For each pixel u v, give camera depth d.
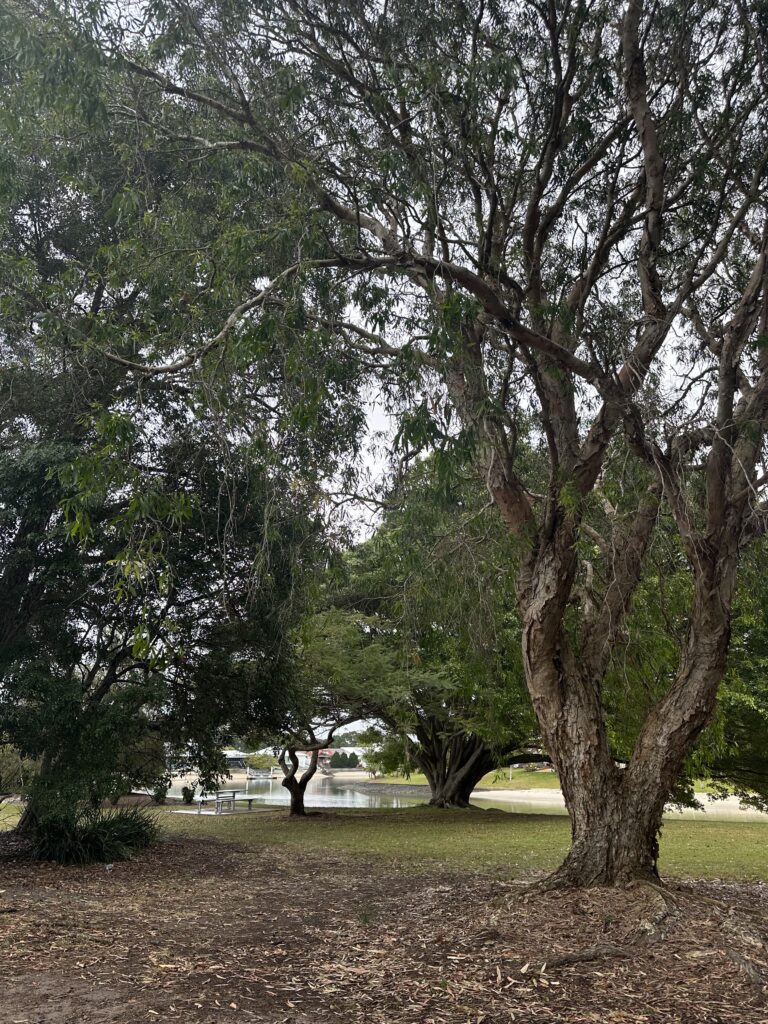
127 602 13.53
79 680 13.59
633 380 8.95
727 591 8.88
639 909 7.37
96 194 9.60
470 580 10.14
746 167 9.74
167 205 9.55
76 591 13.05
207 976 6.05
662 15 8.88
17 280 9.35
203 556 13.76
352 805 32.12
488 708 20.86
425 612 10.66
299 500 9.77
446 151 8.88
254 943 7.21
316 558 10.46
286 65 8.32
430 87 8.05
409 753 29.34
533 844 16.31
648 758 8.77
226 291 8.07
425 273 8.09
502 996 5.59
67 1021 4.99
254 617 14.30
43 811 12.62
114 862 12.96
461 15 8.76
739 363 9.11
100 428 6.89
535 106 9.36
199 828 20.20
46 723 12.26
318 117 9.18
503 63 7.64
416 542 9.96
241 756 46.81
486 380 8.09
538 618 9.20
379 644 21.56
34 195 12.75
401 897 9.82
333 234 8.80
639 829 8.54
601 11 8.77
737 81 9.32
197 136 9.47
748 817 28.38
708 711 8.77
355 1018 5.17
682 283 9.71
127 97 9.41
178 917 8.49
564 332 9.01
